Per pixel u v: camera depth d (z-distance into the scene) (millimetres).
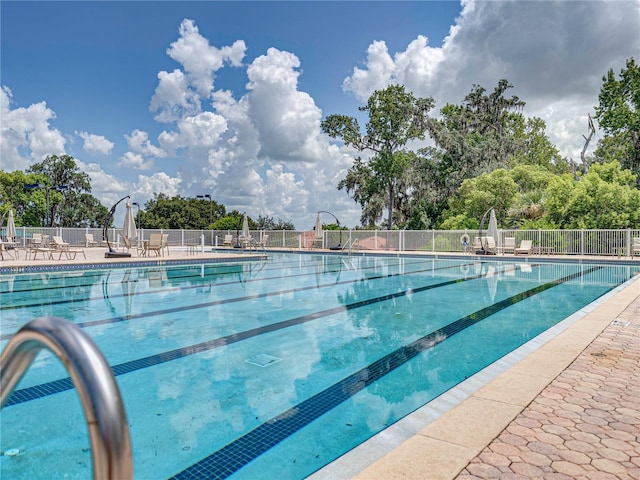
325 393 3756
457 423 2588
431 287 10547
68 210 45594
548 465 2111
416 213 34656
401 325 6363
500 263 18141
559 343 4453
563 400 2959
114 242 25656
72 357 705
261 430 3051
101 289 9906
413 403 3543
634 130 29000
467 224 26797
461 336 5730
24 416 3211
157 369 4367
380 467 2078
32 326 771
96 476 672
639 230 18438
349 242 25344
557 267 16188
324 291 9805
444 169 34594
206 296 8969
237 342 5391
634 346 4336
